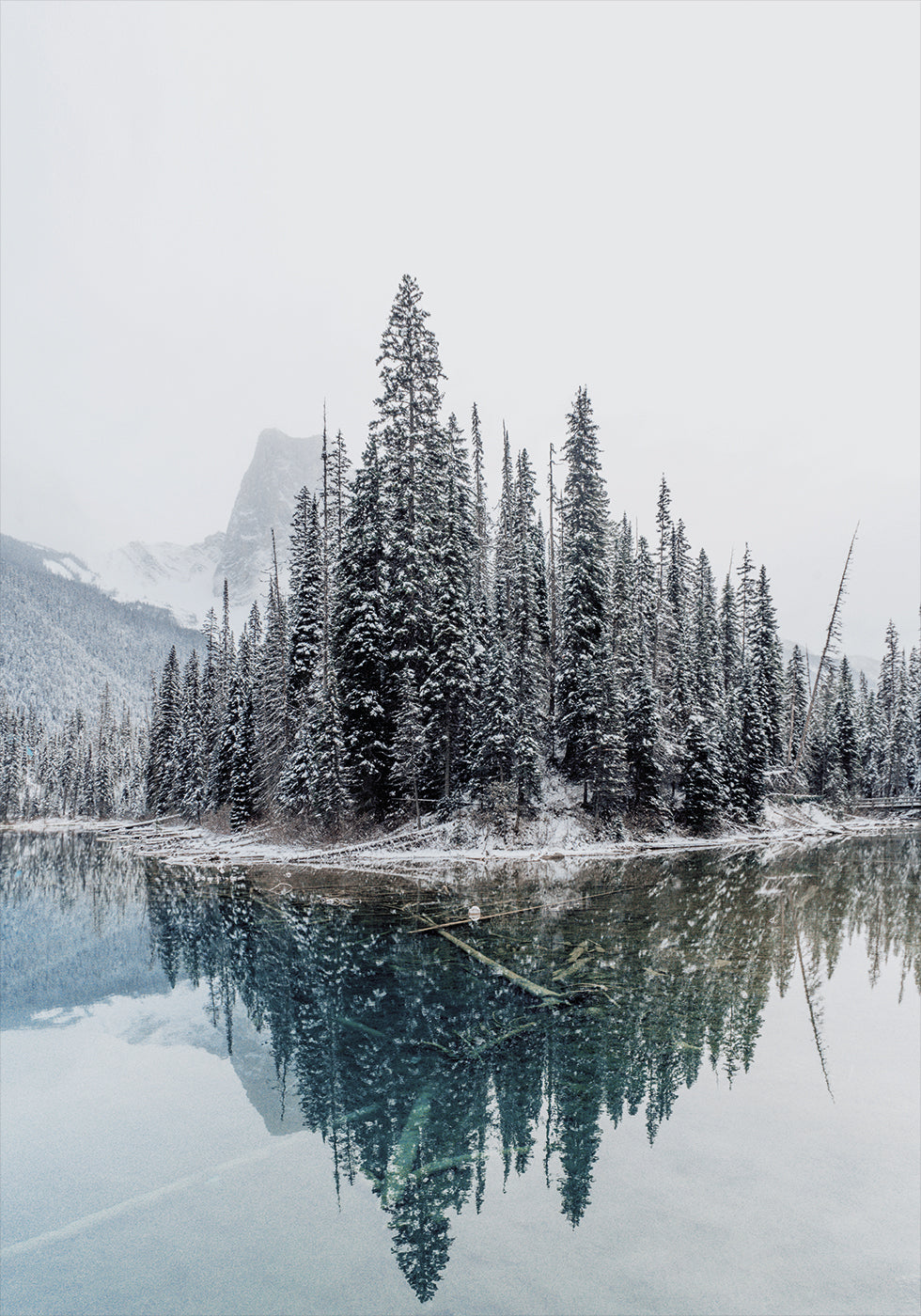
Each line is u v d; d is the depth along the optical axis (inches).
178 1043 517.0
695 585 2213.3
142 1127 390.3
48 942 880.3
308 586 1663.4
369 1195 313.1
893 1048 429.4
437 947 703.7
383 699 1457.9
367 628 1403.8
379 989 586.9
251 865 1401.3
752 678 1937.7
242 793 1859.0
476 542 1744.6
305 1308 235.5
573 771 1555.1
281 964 695.1
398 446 1530.5
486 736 1413.6
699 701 1775.3
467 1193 297.7
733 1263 241.4
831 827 1941.4
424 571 1417.3
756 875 1103.0
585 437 1572.3
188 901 1072.2
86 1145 372.8
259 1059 473.1
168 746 2984.7
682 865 1227.2
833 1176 294.7
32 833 3715.6
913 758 2701.8
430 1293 235.0
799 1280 231.1
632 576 1915.6
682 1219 269.1
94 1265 271.1
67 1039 540.1
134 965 739.4
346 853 1368.1
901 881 1043.9
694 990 544.1
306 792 1467.8
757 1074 396.5
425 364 1584.6
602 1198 285.1
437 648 1439.5
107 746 4901.6
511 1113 365.1
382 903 931.3
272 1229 288.5
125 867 1632.6
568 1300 227.0
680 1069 406.3
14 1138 381.4
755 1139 326.6
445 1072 422.3
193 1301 246.4
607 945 679.7
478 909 813.2
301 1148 357.7
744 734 1828.2
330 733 1386.6
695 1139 328.2
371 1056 456.8
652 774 1550.2
